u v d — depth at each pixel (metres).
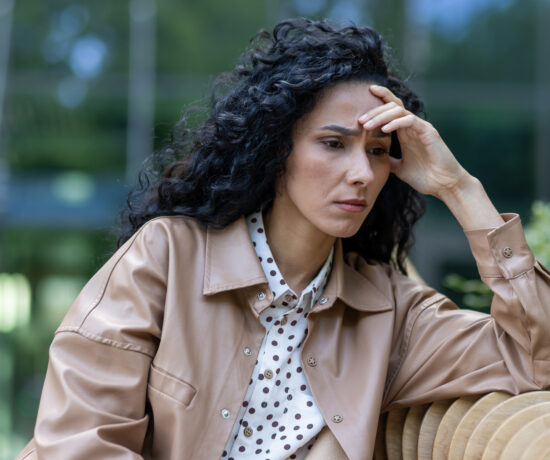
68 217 7.27
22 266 7.16
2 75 7.18
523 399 1.25
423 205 1.65
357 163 1.30
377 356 1.39
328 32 1.43
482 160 7.33
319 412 1.35
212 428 1.25
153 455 1.26
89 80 7.30
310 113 1.32
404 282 1.54
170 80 7.35
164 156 1.61
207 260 1.36
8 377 6.48
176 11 7.38
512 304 1.34
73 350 1.25
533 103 7.30
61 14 7.31
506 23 7.38
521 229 1.39
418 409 1.43
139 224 1.54
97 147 7.32
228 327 1.32
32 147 7.26
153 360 1.28
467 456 1.21
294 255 1.42
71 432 1.18
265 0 7.26
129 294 1.30
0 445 5.58
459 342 1.39
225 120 1.39
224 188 1.38
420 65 7.31
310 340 1.38
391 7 7.25
